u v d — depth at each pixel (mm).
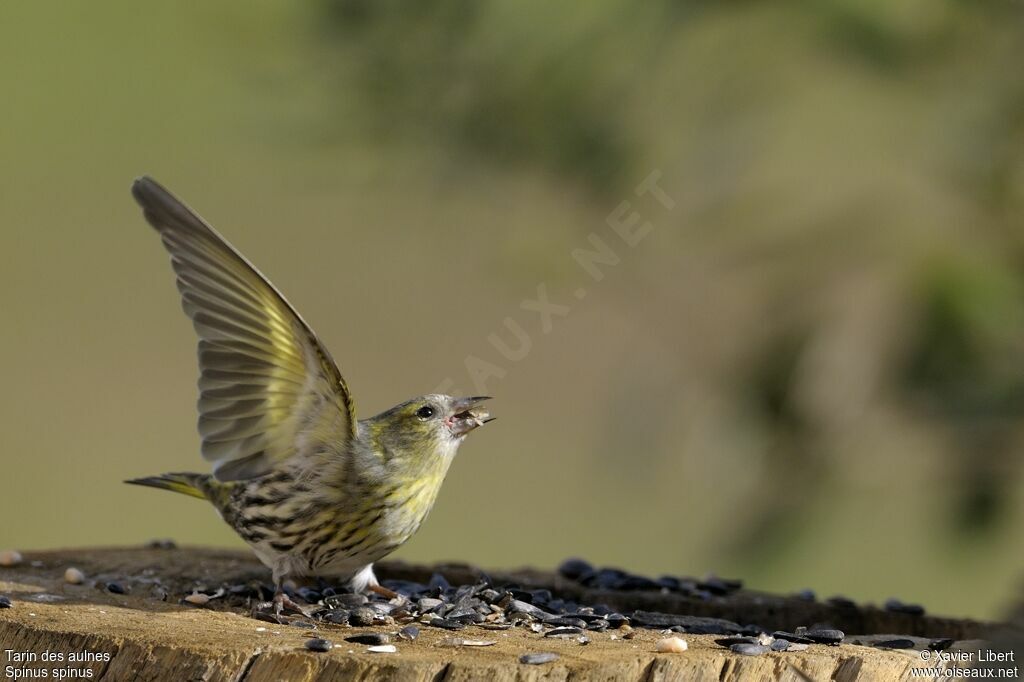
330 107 11281
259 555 9180
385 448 9086
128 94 28141
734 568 11359
